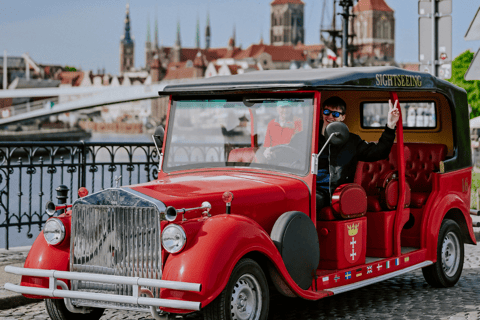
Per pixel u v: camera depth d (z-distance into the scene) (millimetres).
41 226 9172
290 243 4641
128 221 4223
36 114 101125
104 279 4098
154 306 4082
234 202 4559
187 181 4883
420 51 11250
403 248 6527
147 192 4348
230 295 4195
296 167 5066
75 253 4402
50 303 4785
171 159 5531
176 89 5457
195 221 4223
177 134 5527
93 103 95438
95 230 4332
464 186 7102
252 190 4727
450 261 6801
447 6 11047
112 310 5777
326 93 6988
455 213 7066
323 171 5461
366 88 5328
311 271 4840
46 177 24016
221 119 5336
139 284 3988
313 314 5602
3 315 5648
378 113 7332
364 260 5555
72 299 4527
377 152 5629
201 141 5414
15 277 6734
